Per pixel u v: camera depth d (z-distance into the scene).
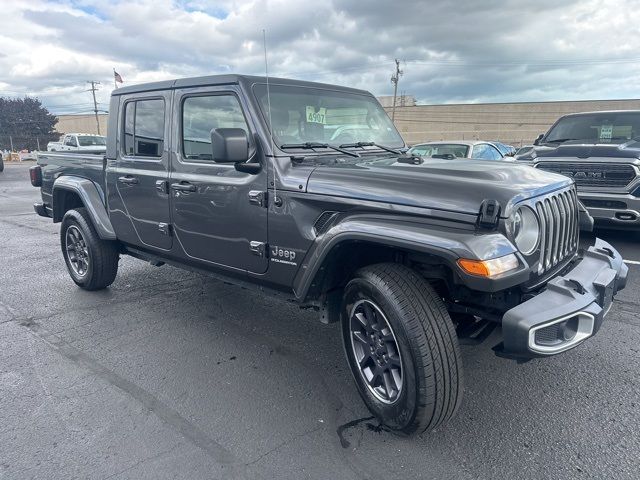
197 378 3.34
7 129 69.81
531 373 3.30
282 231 3.04
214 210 3.45
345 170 2.85
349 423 2.81
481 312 2.76
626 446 2.54
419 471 2.39
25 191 16.44
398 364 2.58
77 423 2.83
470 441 2.61
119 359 3.63
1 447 2.61
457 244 2.29
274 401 3.05
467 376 3.27
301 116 3.37
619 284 3.05
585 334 2.45
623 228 6.05
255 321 4.35
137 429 2.76
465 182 2.51
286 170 3.04
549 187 2.81
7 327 4.26
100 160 4.64
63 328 4.22
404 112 61.00
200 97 3.50
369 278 2.60
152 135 3.95
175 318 4.43
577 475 2.34
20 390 3.19
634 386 3.12
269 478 2.36
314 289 3.00
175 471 2.41
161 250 4.10
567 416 2.81
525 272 2.37
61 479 2.37
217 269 3.65
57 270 6.13
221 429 2.76
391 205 2.58
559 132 7.68
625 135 7.07
